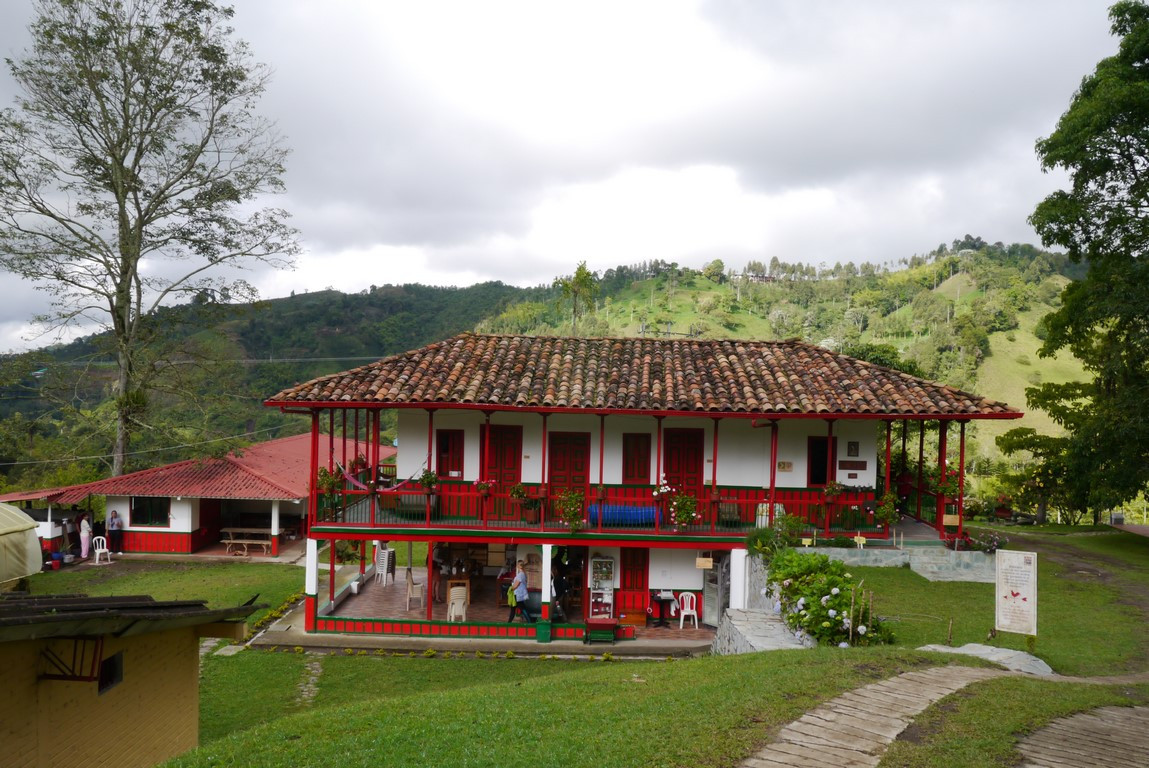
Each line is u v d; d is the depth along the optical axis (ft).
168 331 109.70
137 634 26.81
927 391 60.18
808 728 25.49
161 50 98.27
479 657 54.60
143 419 107.04
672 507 59.00
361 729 29.07
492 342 69.56
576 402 57.57
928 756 22.93
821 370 64.39
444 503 63.26
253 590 74.08
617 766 23.15
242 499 96.12
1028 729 25.90
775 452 60.39
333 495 62.18
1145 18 71.20
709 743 24.35
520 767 23.70
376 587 72.54
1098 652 42.04
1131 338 68.85
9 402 166.30
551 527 59.52
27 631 21.04
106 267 100.68
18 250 93.35
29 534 33.47
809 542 57.16
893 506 59.21
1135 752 24.22
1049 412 97.25
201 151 103.60
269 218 108.06
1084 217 72.54
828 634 41.34
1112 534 88.48
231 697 46.34
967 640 43.21
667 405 57.93
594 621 56.95
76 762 25.86
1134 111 67.77
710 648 53.52
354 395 58.03
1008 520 105.70
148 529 92.68
